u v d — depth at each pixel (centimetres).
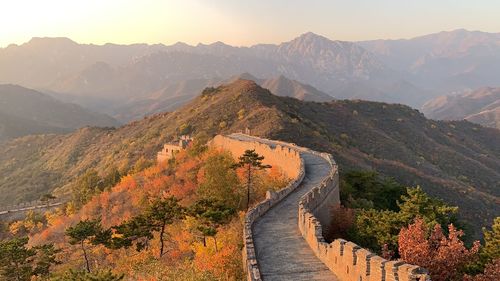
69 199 10638
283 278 1761
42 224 8281
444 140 17000
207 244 2978
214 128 11175
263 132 9094
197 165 6344
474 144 18238
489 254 2589
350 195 4147
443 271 2030
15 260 3516
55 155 18238
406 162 12250
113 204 6425
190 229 3759
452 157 14412
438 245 2175
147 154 11431
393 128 16200
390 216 2855
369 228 2789
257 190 4394
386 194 4794
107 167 12694
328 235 2870
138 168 8525
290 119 10381
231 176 4531
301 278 1755
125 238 3616
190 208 3447
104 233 3706
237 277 2250
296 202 3058
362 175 4797
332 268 1819
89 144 17950
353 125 14662
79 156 16988
